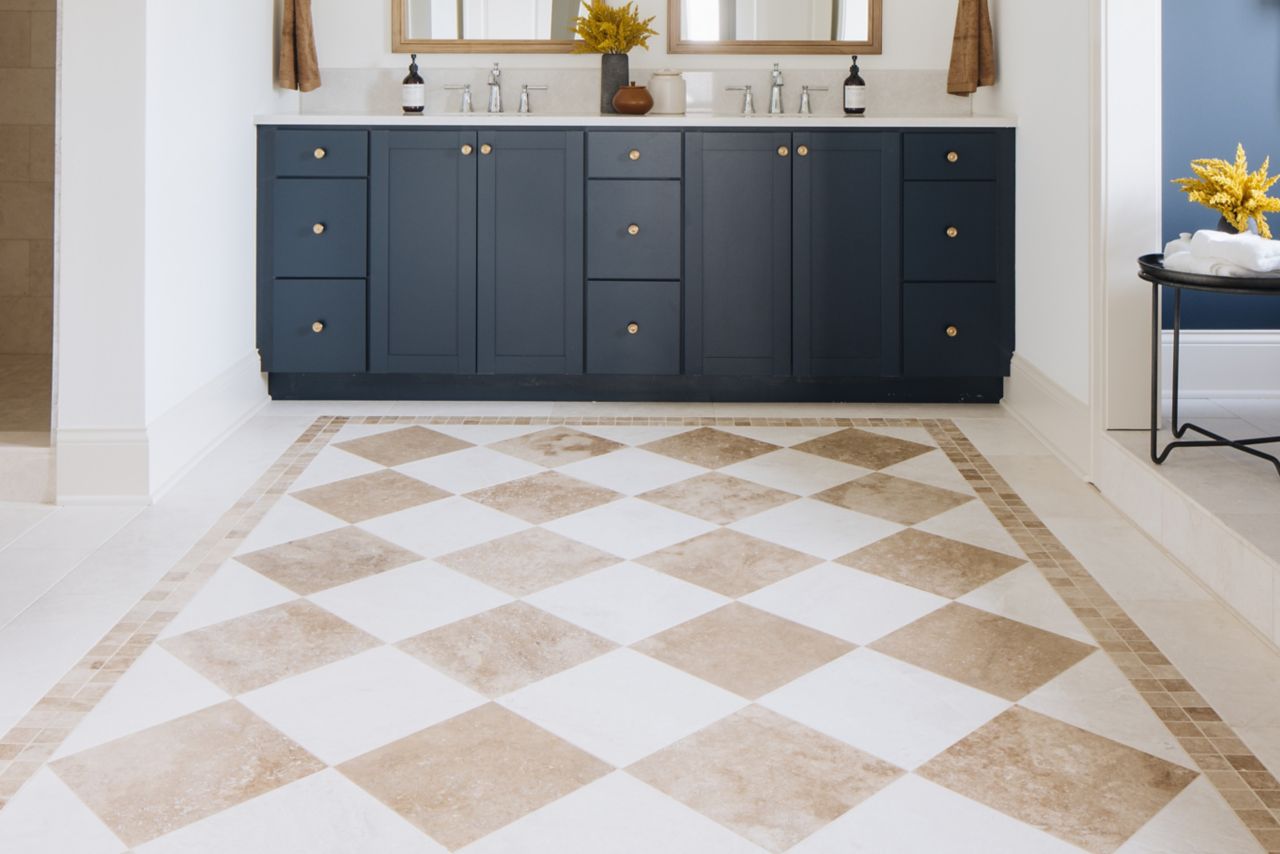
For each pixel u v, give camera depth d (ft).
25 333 16.79
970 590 9.30
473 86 16.20
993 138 14.80
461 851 6.05
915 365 15.16
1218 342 14.21
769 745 7.04
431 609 8.94
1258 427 12.68
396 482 11.99
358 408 14.96
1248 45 13.93
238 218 14.24
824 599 9.13
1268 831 6.20
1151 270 10.37
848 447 13.28
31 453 11.25
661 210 14.98
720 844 6.10
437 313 15.11
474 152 14.88
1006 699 7.59
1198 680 7.82
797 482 12.01
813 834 6.18
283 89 15.87
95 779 6.68
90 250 11.03
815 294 15.08
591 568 9.74
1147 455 10.84
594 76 16.21
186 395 12.45
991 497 11.55
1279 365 14.25
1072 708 7.47
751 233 15.01
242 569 9.71
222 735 7.14
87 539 10.37
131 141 11.00
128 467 11.22
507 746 7.03
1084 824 6.26
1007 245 14.92
